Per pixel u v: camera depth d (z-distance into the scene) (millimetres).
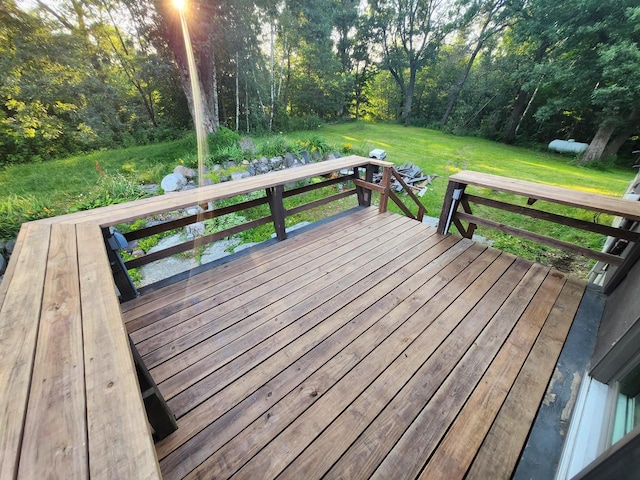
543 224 4668
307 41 14133
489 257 2525
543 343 1643
